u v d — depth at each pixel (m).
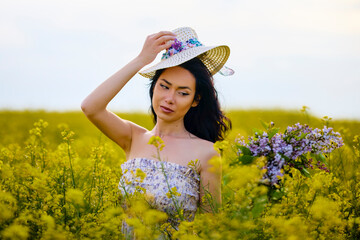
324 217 3.14
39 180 3.41
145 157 3.56
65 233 2.92
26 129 11.79
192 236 2.72
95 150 4.30
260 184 3.26
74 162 4.16
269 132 3.45
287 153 3.33
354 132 9.41
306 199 3.54
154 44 3.53
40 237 2.99
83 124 13.02
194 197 3.46
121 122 3.67
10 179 3.66
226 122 4.17
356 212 3.61
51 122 13.17
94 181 4.09
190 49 3.62
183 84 3.47
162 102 3.50
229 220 2.77
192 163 3.38
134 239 3.31
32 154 4.23
